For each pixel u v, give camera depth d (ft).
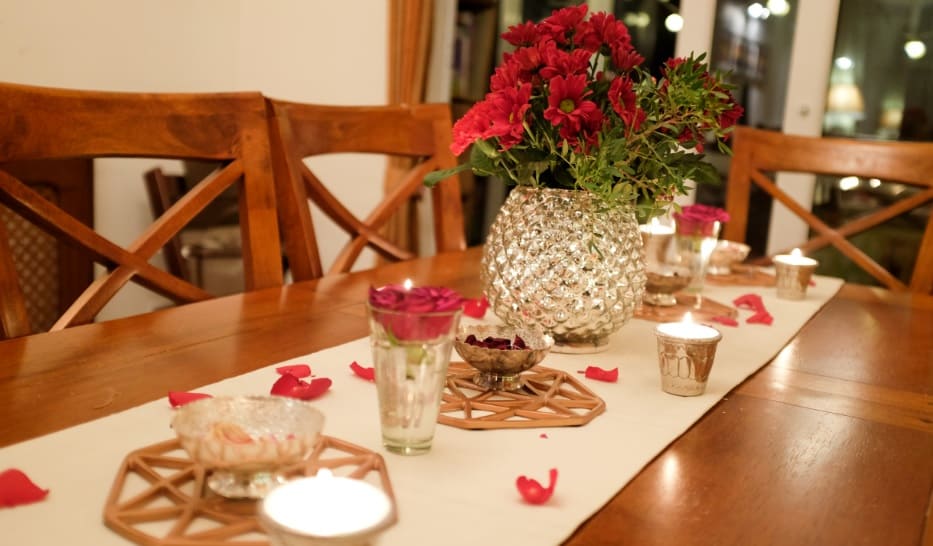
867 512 2.37
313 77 11.59
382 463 2.33
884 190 10.28
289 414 2.27
